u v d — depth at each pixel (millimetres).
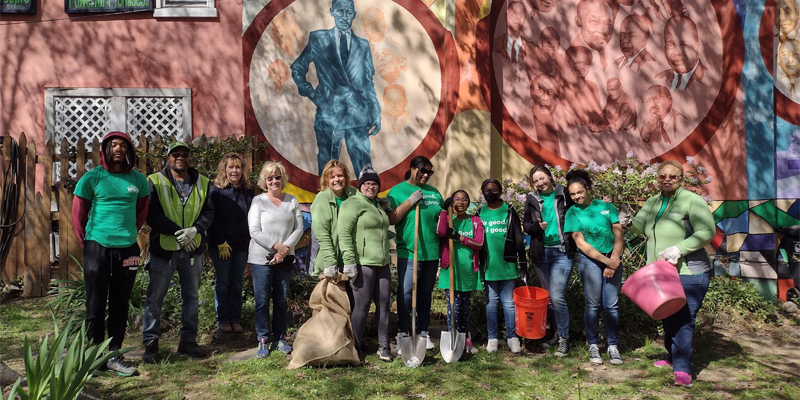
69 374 3439
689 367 4535
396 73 8172
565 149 8047
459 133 7852
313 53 8164
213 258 5598
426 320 5227
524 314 5074
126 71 8195
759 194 7387
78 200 4441
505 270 5266
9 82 8117
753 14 7457
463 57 7887
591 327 5094
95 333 4477
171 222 4770
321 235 4867
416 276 4965
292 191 8125
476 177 7824
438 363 4977
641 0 7977
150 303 4840
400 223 5180
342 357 4742
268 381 4426
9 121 8133
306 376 4574
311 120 8164
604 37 8008
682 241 4578
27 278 6945
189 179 5000
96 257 4434
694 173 7402
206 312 5965
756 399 4270
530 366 4977
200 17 8172
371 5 8164
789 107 7461
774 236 7320
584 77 8031
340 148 8172
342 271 5059
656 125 7980
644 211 4934
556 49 8023
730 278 7215
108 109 8234
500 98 8039
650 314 4434
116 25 8164
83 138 7488
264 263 5023
